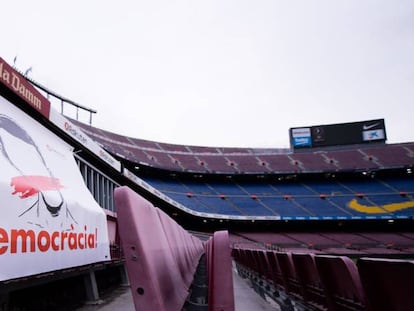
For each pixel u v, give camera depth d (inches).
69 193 201.8
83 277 230.7
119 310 192.2
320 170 1818.4
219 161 1908.2
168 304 57.4
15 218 133.6
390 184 1790.1
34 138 196.2
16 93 204.4
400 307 57.0
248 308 207.0
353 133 1983.3
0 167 137.7
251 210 1633.9
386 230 1626.5
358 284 74.2
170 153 1883.6
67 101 1408.7
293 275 153.1
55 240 165.5
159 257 60.5
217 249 121.6
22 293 162.1
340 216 1547.7
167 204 957.2
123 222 46.7
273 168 1856.5
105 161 371.6
